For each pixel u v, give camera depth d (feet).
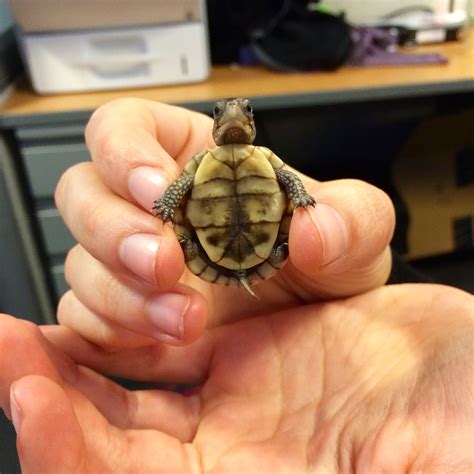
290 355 0.47
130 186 0.41
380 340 0.43
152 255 0.38
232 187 0.41
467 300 0.43
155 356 0.51
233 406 0.45
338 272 0.46
